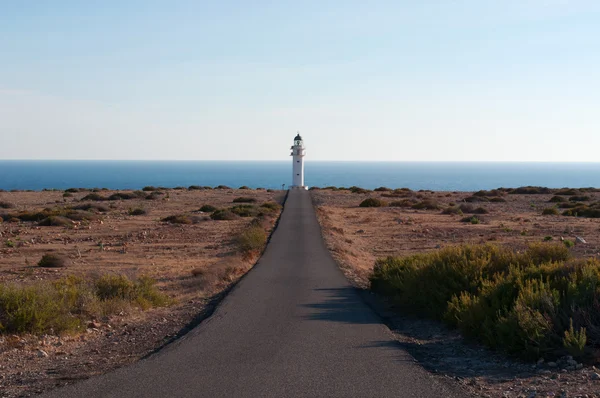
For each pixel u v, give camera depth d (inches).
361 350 382.0
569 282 408.2
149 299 644.1
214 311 543.5
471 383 305.4
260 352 374.6
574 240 1301.7
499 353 375.6
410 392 285.9
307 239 1306.6
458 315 457.7
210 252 1226.0
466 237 1462.8
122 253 1206.3
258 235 1213.1
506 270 548.7
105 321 533.0
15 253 1193.4
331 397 277.3
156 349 403.9
